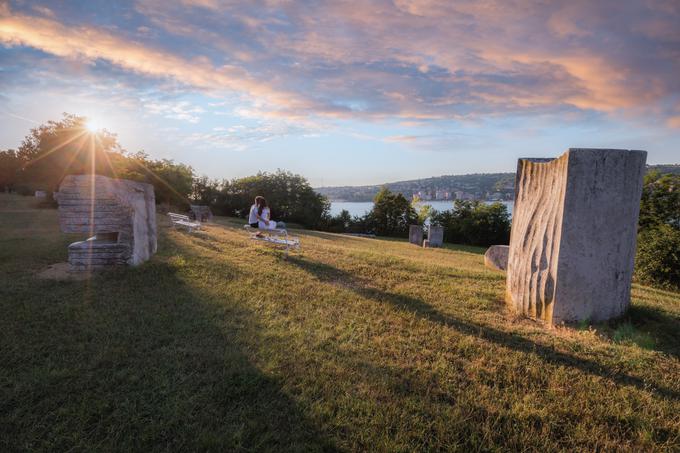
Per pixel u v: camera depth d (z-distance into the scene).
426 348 4.55
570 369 4.14
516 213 6.33
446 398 3.47
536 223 5.81
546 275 5.59
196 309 5.51
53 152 29.11
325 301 6.29
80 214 7.55
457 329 5.26
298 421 3.01
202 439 2.74
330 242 18.77
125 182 7.92
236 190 41.31
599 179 5.24
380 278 8.40
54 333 4.50
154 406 3.13
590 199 5.26
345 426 2.98
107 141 30.94
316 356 4.14
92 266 7.61
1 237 12.08
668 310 6.35
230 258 9.35
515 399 3.50
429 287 7.71
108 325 4.80
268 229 10.66
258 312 5.51
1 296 5.83
